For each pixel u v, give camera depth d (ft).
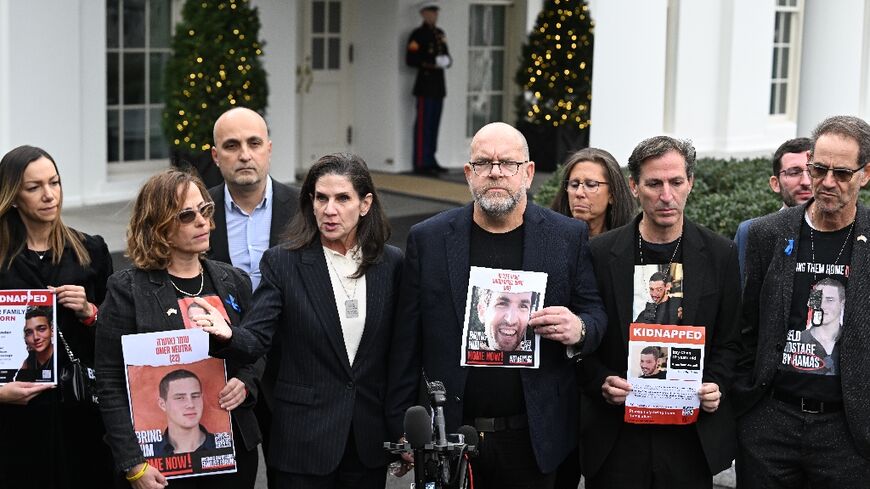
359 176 14.84
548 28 53.52
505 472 14.88
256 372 14.88
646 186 14.69
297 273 14.98
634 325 14.90
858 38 31.53
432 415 14.33
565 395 14.98
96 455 15.89
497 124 14.61
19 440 15.42
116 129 44.75
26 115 40.78
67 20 41.65
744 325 15.88
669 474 15.23
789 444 15.23
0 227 15.47
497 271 14.64
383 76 53.16
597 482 15.60
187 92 43.04
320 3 52.21
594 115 35.53
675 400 14.93
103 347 14.12
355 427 14.94
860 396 14.78
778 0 52.47
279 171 48.73
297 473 14.84
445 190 48.98
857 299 14.78
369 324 15.03
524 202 14.96
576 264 15.05
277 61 47.88
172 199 14.05
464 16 55.77
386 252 15.33
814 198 15.01
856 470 14.96
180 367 14.08
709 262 15.12
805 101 32.07
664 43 35.14
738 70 46.01
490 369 14.69
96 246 16.19
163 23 45.62
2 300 14.97
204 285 14.73
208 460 14.20
